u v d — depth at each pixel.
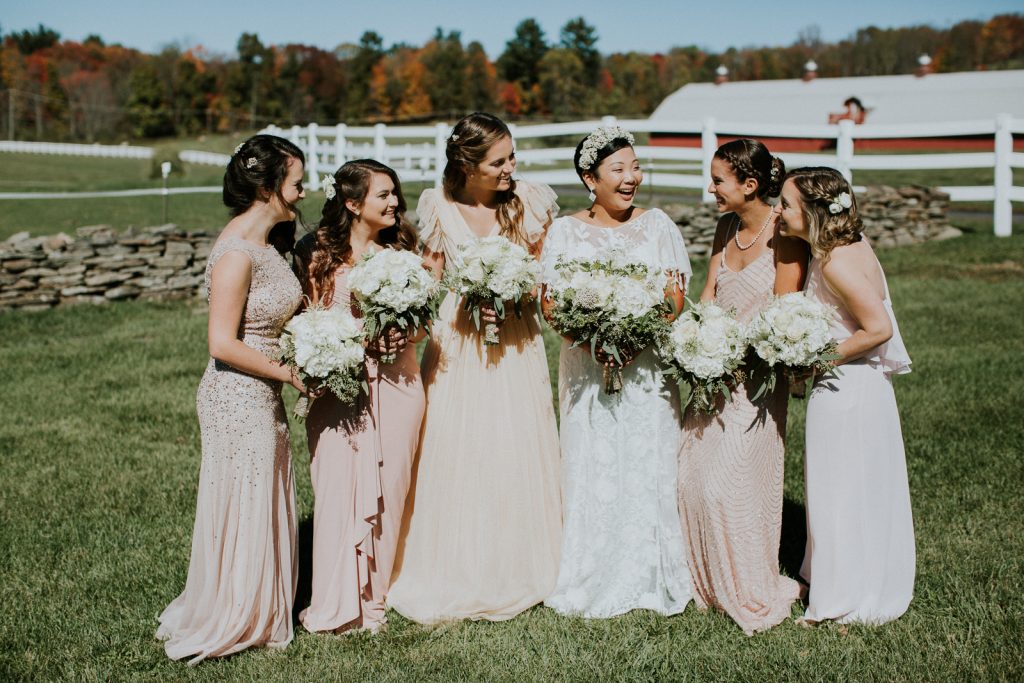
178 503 4.98
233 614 3.45
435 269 4.04
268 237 3.68
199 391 3.49
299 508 4.89
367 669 3.34
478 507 3.83
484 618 3.75
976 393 6.46
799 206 3.43
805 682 3.17
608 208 3.87
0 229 15.90
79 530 4.62
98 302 10.26
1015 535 4.28
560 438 3.98
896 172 27.94
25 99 80.25
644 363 3.79
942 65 101.06
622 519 3.82
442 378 3.92
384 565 3.76
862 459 3.54
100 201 20.84
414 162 21.39
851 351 3.47
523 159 14.86
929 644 3.35
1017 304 9.33
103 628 3.67
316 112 88.00
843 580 3.56
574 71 86.44
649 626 3.63
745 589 3.63
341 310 3.62
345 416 3.64
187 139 79.44
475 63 86.56
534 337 3.96
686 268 3.88
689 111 48.19
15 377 7.40
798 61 103.50
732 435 3.62
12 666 3.38
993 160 13.38
